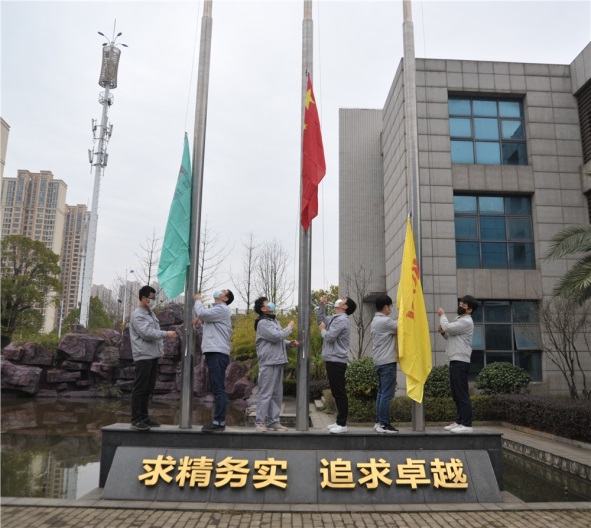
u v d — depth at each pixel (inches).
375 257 748.6
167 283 233.1
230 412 529.7
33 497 215.2
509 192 548.7
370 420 397.1
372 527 175.2
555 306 475.8
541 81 563.2
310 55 257.4
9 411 494.3
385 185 691.4
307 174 242.7
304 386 229.5
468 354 237.3
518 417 394.3
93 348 682.2
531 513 194.4
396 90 612.4
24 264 1110.4
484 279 528.1
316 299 1071.0
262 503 197.2
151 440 214.5
